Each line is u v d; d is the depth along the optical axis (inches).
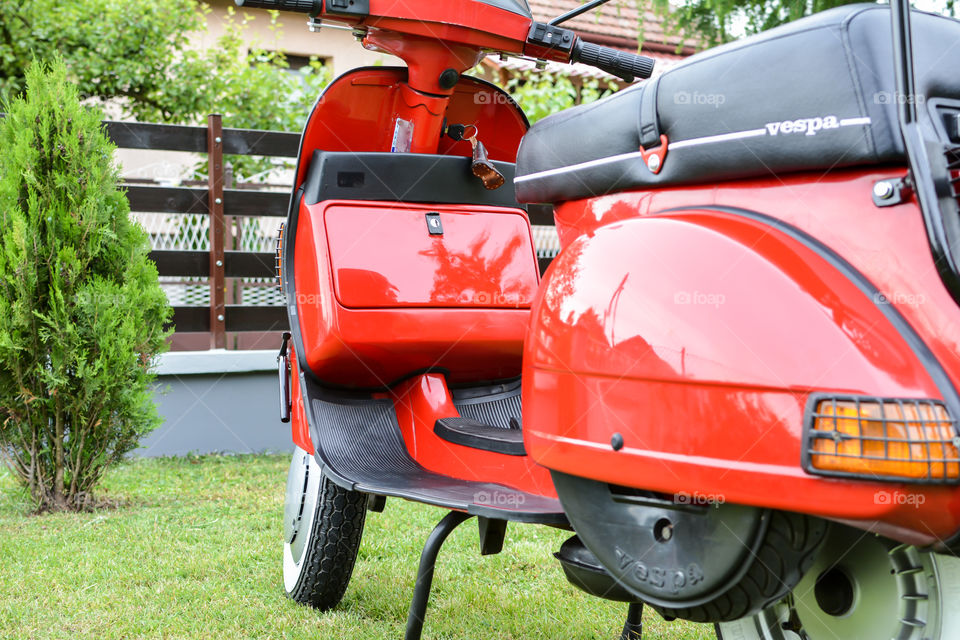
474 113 117.7
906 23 49.1
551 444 62.0
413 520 162.1
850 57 50.8
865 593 59.6
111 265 171.9
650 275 56.3
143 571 130.9
